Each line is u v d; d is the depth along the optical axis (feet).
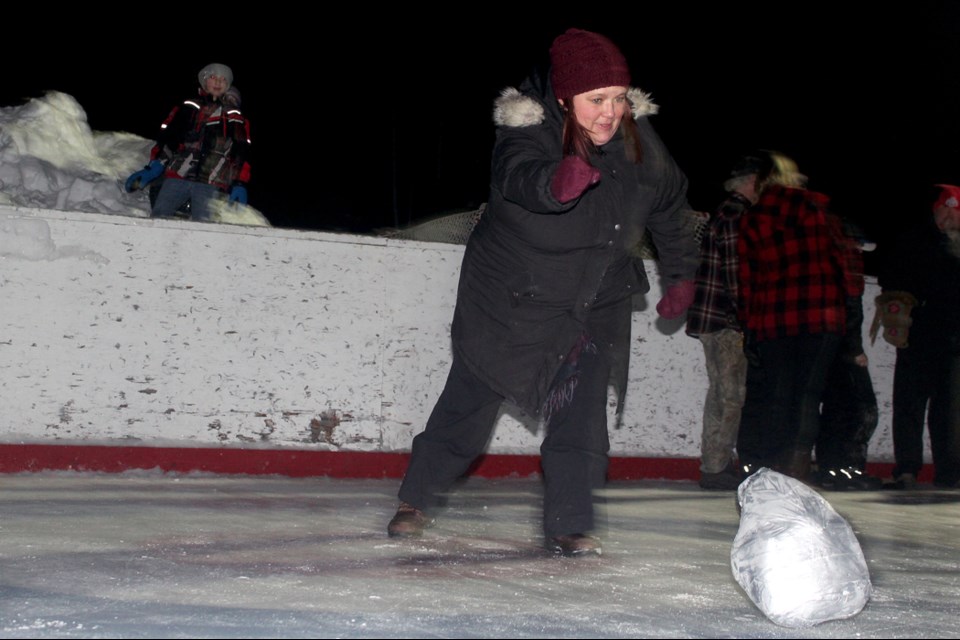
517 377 11.07
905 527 15.17
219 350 19.39
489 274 10.84
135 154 25.90
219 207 22.29
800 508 8.43
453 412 11.91
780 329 19.06
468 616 7.88
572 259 10.53
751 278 19.58
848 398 22.26
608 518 14.94
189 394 19.21
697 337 20.86
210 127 22.18
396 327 20.56
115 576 9.02
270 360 19.71
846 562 8.11
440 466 12.03
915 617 8.53
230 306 19.47
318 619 7.57
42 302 18.37
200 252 19.27
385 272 20.48
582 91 9.98
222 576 9.18
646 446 22.61
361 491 17.78
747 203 20.25
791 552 8.05
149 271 18.97
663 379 22.74
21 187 21.71
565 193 9.33
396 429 20.54
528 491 19.02
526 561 10.61
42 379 18.37
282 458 19.67
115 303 18.78
